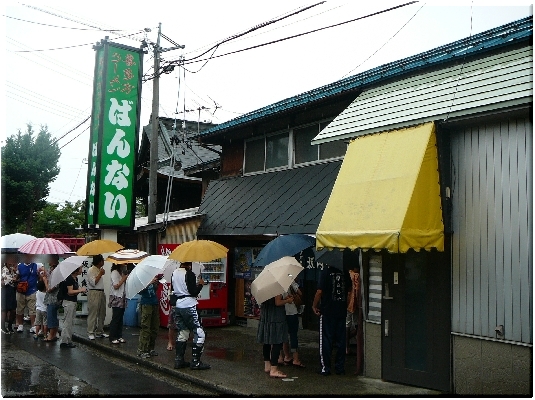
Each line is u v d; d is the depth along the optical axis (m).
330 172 11.20
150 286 10.00
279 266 8.10
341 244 7.28
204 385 7.92
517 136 6.58
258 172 13.94
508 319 6.44
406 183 6.91
